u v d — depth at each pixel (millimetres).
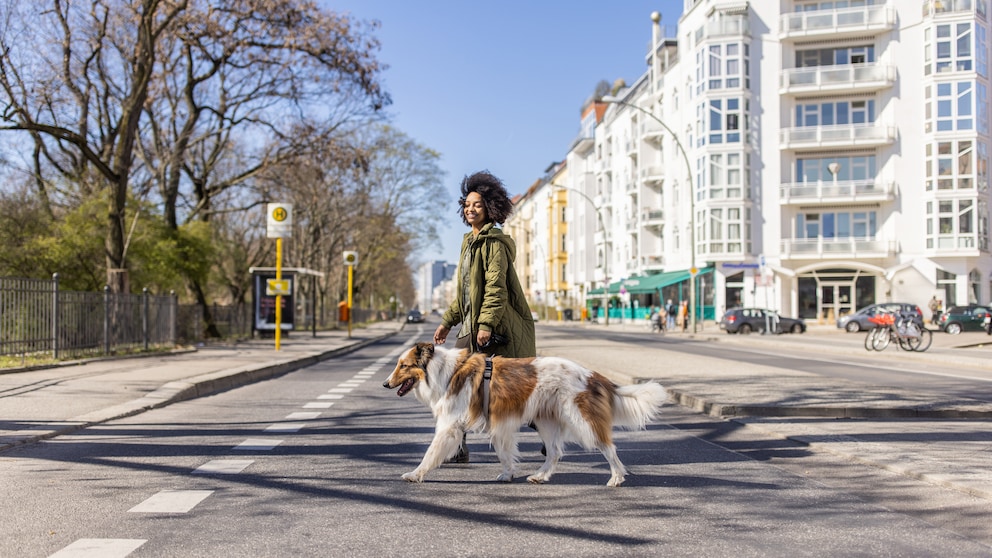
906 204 46156
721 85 47688
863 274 46781
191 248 28469
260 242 48344
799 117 47969
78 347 18500
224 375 14289
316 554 4277
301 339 34094
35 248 22703
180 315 27266
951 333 37344
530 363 5871
